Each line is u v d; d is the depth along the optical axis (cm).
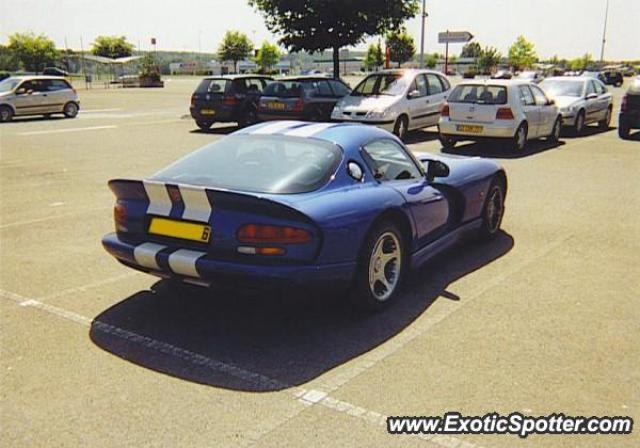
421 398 310
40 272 510
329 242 371
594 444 274
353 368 342
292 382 327
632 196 821
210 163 421
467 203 544
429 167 488
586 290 469
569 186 888
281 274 354
